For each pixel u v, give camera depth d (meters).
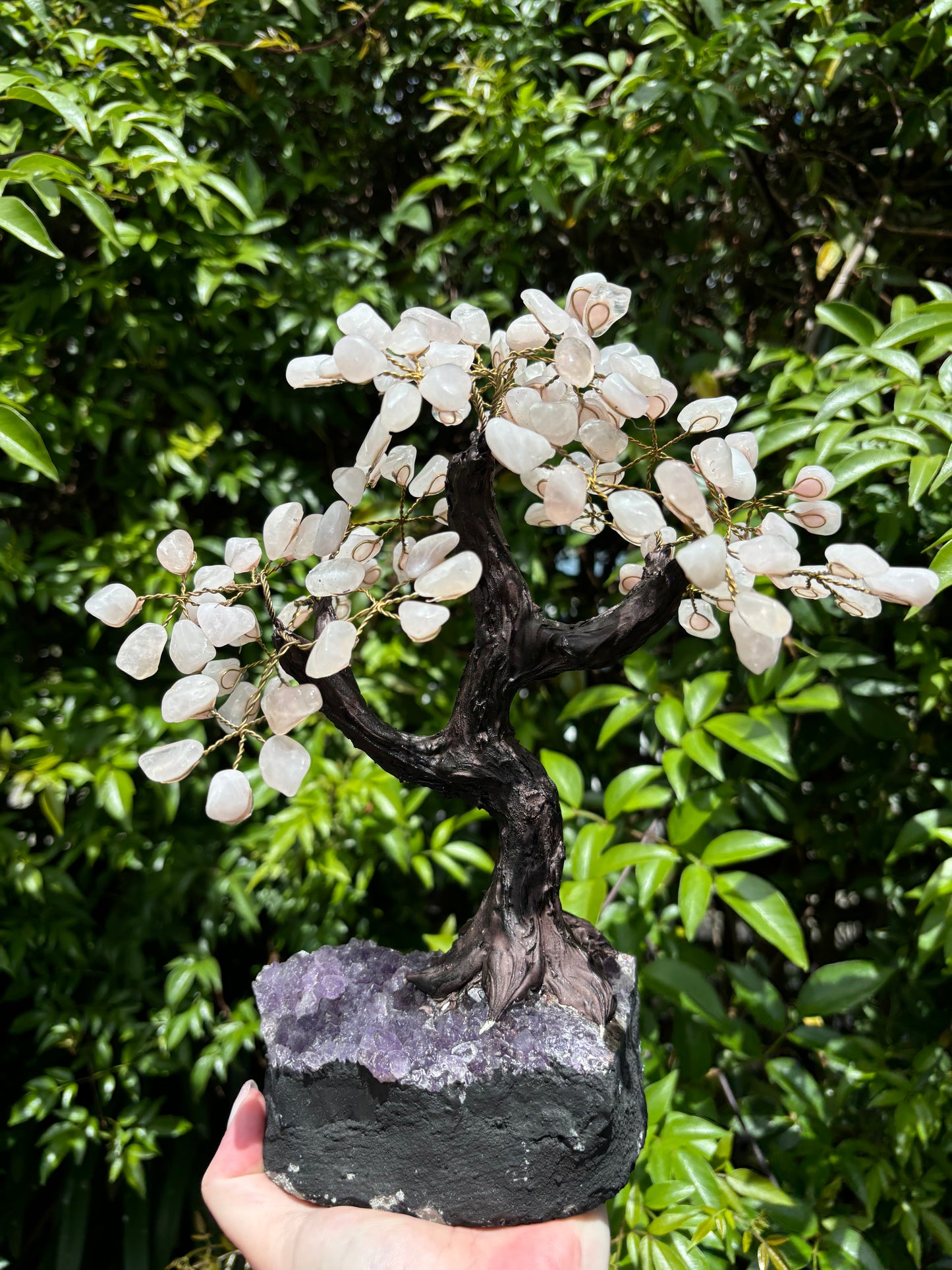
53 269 0.80
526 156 0.80
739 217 0.91
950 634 0.70
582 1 0.82
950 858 0.60
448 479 0.45
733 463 0.42
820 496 0.43
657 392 0.43
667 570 0.43
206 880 0.85
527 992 0.45
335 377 0.44
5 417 0.50
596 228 0.87
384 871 0.96
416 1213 0.44
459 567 0.40
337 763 0.81
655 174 0.76
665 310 0.88
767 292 0.92
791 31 0.78
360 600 0.84
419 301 0.92
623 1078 0.45
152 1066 0.82
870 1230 0.72
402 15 0.93
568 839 0.73
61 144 0.65
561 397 0.44
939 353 0.57
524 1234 0.43
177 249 0.78
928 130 0.74
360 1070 0.44
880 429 0.56
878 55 0.75
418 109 1.01
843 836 0.81
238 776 0.41
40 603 0.78
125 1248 0.90
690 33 0.71
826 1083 0.72
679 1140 0.59
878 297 0.80
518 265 0.89
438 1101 0.44
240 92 0.90
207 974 0.80
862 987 0.63
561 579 0.91
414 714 0.85
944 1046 0.70
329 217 1.02
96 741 0.78
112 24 0.81
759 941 0.94
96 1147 0.94
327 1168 0.45
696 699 0.64
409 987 0.47
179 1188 0.93
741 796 0.76
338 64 0.93
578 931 0.49
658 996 0.75
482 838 0.96
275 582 0.85
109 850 0.81
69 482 0.93
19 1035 0.96
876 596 0.41
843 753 0.80
